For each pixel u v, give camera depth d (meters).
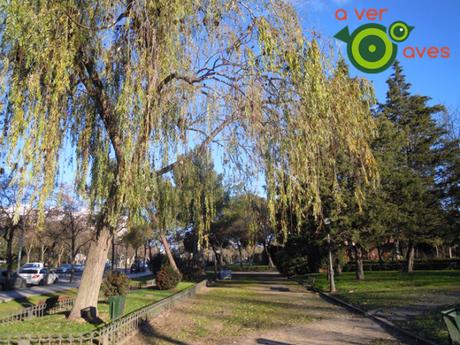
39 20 9.08
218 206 36.00
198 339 10.89
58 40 9.27
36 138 8.76
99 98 11.02
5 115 9.45
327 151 11.55
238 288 30.45
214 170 13.54
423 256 53.94
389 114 44.06
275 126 10.67
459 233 32.09
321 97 10.42
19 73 9.28
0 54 9.48
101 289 20.47
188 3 10.23
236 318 14.82
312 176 10.96
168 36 9.83
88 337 8.91
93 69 10.96
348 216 24.05
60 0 9.66
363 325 12.60
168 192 13.91
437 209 32.62
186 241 42.62
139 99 9.30
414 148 40.16
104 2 10.28
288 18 10.82
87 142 10.80
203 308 17.94
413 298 17.52
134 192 9.71
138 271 68.38
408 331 10.77
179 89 10.84
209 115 10.95
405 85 45.84
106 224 12.43
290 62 10.19
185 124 11.22
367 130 12.80
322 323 13.27
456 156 35.09
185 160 12.09
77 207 38.69
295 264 46.00
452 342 7.95
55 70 9.32
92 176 11.03
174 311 16.86
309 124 10.59
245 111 10.57
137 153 9.59
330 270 24.59
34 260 69.44
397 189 28.28
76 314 12.09
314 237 27.16
